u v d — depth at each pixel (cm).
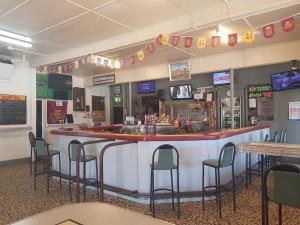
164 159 338
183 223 316
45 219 123
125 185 422
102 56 609
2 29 468
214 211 352
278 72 659
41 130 794
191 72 718
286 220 318
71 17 414
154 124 512
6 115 690
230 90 695
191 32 455
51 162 568
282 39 554
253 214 339
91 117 964
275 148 287
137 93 931
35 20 427
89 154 468
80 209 136
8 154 697
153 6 379
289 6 348
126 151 420
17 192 447
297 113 626
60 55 630
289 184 201
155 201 386
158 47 585
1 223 321
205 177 409
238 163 503
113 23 442
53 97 840
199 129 551
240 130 502
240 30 472
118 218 124
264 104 681
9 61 680
